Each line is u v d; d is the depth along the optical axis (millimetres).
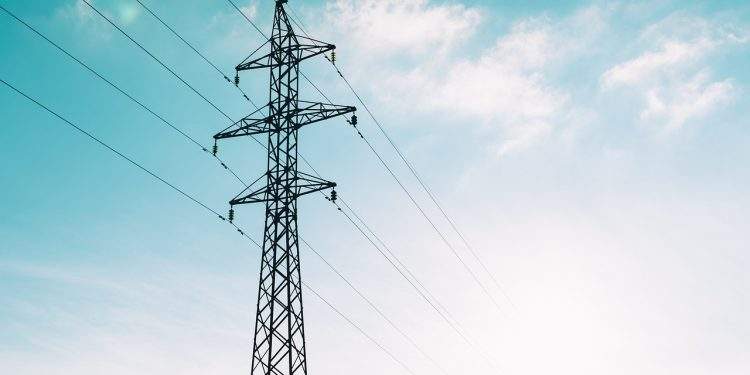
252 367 31422
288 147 35438
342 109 35250
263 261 33344
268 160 35406
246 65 38000
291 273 32875
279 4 38781
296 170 34938
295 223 33875
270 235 33844
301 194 34531
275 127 35969
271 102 36781
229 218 34156
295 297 32688
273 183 34688
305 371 31344
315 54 37688
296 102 36531
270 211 34250
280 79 37094
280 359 31156
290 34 38219
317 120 36062
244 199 34656
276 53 37812
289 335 31359
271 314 31922
